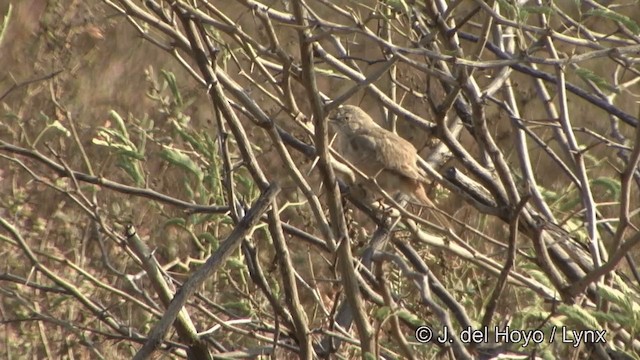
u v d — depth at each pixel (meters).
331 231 7.97
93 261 12.42
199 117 15.09
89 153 13.71
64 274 11.74
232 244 7.07
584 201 8.95
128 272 12.83
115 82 16.98
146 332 11.23
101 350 11.52
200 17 7.58
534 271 8.26
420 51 7.04
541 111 15.93
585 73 7.34
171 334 10.01
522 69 10.07
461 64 6.96
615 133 11.76
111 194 12.84
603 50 7.01
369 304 9.81
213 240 9.35
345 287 7.70
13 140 13.78
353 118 12.08
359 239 9.56
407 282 10.21
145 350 6.86
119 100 16.62
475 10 8.24
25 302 10.14
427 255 10.96
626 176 7.76
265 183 7.85
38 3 17.73
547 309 10.09
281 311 8.52
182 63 8.29
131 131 11.77
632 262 9.53
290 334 8.59
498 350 7.63
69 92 16.17
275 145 7.71
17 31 16.95
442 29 8.31
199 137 9.99
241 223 7.11
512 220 7.80
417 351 9.34
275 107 14.40
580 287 8.03
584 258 9.56
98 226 9.98
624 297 6.77
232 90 7.83
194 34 7.63
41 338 11.41
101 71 17.25
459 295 10.48
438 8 9.68
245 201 9.66
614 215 15.71
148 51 18.25
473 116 8.54
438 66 9.43
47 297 11.73
